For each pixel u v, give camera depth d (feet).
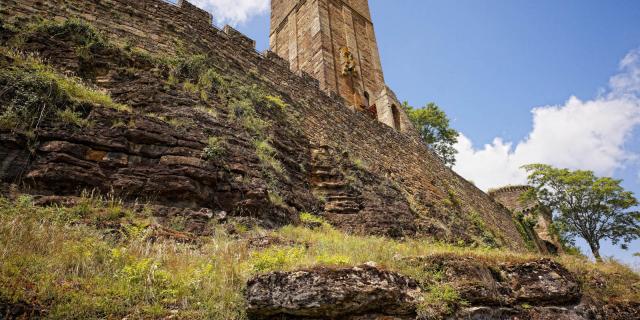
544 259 23.27
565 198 82.99
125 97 28.94
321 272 16.35
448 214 59.11
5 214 17.67
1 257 14.06
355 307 15.99
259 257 18.89
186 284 16.10
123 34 34.68
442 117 125.18
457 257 20.86
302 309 15.47
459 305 18.48
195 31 41.63
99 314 13.51
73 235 17.81
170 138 26.40
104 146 23.68
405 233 41.75
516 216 103.60
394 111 75.10
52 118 23.32
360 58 92.68
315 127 47.75
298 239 25.40
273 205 29.09
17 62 25.08
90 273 15.44
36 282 13.71
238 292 16.25
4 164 20.35
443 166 76.23
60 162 21.63
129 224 20.61
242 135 32.71
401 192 50.11
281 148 37.29
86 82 28.60
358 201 40.09
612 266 26.99
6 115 21.54
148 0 39.65
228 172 27.84
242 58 45.60
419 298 17.67
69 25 30.68
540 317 20.58
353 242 26.48
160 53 35.45
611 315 22.98
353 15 100.42
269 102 42.19
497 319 19.25
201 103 32.40
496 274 21.79
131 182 23.00
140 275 15.88
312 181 39.24
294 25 96.58
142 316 13.96
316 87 55.31
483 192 92.12
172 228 21.97
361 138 56.34
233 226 24.45
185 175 24.91
